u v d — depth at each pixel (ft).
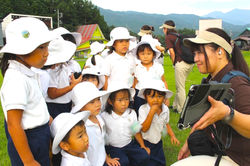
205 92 5.46
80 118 8.01
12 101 6.80
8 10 181.78
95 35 182.09
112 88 10.57
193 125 5.76
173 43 19.60
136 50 15.14
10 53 7.32
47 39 7.26
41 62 7.46
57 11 207.41
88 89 9.90
